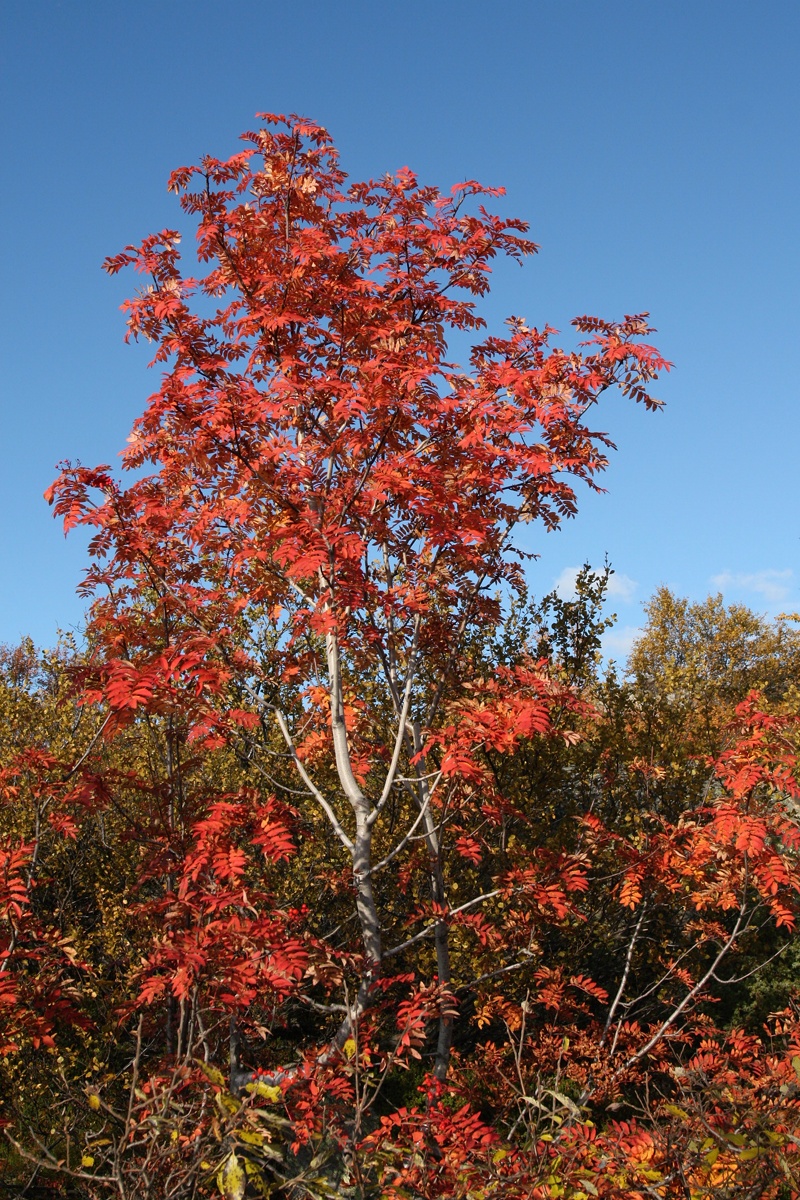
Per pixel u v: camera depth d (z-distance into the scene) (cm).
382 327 570
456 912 542
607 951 841
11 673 998
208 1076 416
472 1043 787
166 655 469
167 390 510
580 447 558
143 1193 359
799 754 580
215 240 555
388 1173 380
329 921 802
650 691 1099
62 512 504
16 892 464
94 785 559
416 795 609
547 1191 363
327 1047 483
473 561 557
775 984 880
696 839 584
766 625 2595
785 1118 381
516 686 533
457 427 565
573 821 860
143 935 676
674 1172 367
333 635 556
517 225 590
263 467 561
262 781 858
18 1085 530
